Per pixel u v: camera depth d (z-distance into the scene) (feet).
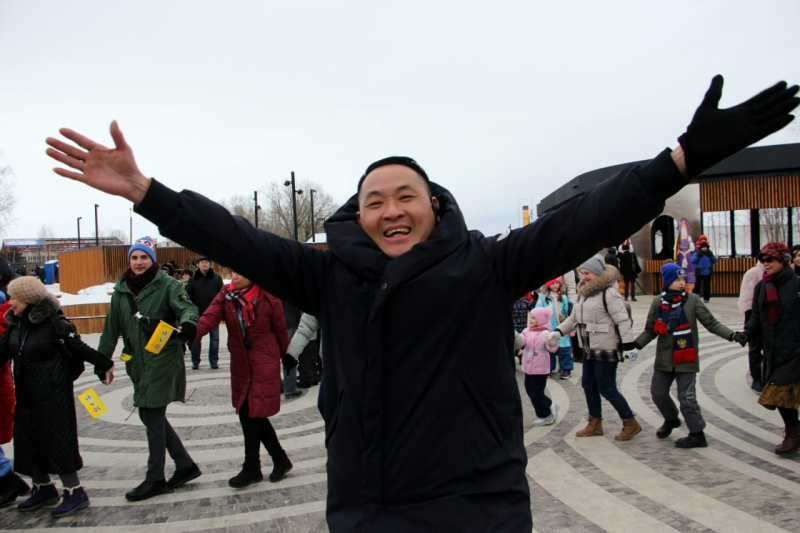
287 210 182.70
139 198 5.22
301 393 25.26
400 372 5.01
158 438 14.11
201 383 28.07
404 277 4.98
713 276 62.08
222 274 71.77
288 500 13.73
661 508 12.55
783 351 15.46
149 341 13.47
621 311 17.04
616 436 17.58
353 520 4.93
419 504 4.83
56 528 12.52
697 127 4.53
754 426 18.53
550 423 19.52
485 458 4.97
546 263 5.16
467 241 5.41
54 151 5.14
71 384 13.69
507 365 5.34
